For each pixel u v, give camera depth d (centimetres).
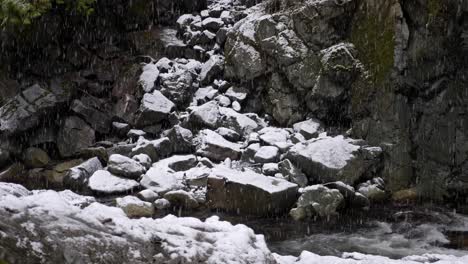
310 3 1308
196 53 1528
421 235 924
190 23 1596
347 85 1258
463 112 1185
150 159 1213
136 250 421
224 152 1211
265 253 512
